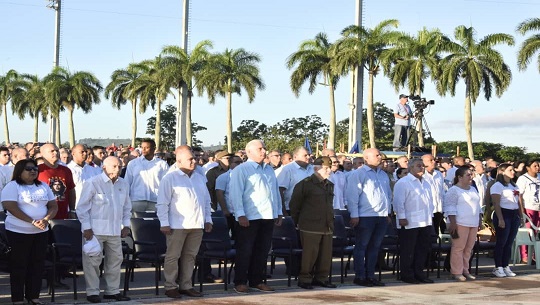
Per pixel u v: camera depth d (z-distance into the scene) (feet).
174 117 259.60
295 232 38.11
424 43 137.39
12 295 29.71
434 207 44.27
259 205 34.63
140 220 34.55
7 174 39.19
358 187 37.88
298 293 34.55
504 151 152.76
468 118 135.33
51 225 32.22
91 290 30.99
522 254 49.08
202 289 34.60
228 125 171.42
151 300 31.86
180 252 32.91
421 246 39.73
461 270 41.04
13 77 240.73
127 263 33.12
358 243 38.14
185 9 109.09
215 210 41.27
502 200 42.68
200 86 161.89
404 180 39.45
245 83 167.43
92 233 31.14
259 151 35.01
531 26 127.44
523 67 127.85
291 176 40.32
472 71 133.69
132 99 214.90
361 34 123.54
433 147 74.23
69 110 210.18
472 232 41.14
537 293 36.40
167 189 32.63
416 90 135.33
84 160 39.78
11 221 29.63
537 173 48.42
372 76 128.88
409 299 33.83
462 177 40.98
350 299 33.27
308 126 196.24
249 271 35.55
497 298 34.71
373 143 130.31
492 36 134.82
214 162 49.24
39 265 30.07
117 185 31.91
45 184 30.71
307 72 150.00
